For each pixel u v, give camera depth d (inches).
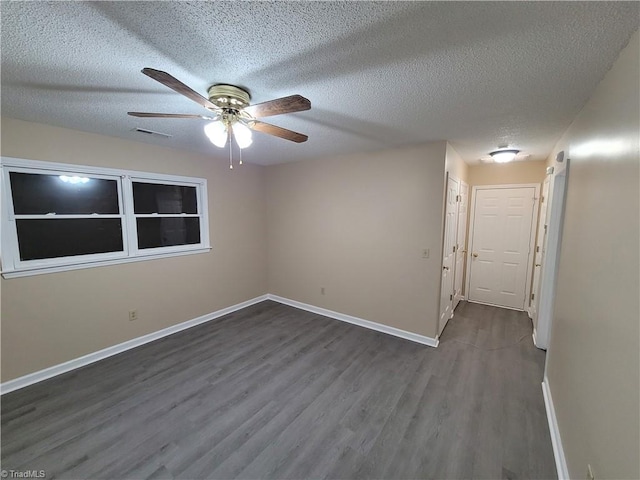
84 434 75.4
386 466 66.9
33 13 41.3
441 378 101.3
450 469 66.0
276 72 59.2
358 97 71.7
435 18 42.3
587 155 69.1
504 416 82.3
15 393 91.7
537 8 39.9
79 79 63.0
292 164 168.9
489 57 52.8
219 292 159.5
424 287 126.6
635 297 37.8
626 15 40.0
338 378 101.3
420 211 124.8
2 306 91.2
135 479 63.4
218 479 63.6
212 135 68.8
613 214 48.6
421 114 83.5
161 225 134.2
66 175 103.7
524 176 163.0
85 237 110.3
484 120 88.5
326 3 39.4
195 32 46.4
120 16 42.4
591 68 55.3
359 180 142.0
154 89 68.2
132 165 119.0
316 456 69.5
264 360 113.5
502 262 173.6
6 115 87.1
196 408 85.7
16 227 94.4
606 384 45.8
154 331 130.7
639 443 34.4
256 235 180.4
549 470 65.7
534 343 127.1
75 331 106.6
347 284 152.1
